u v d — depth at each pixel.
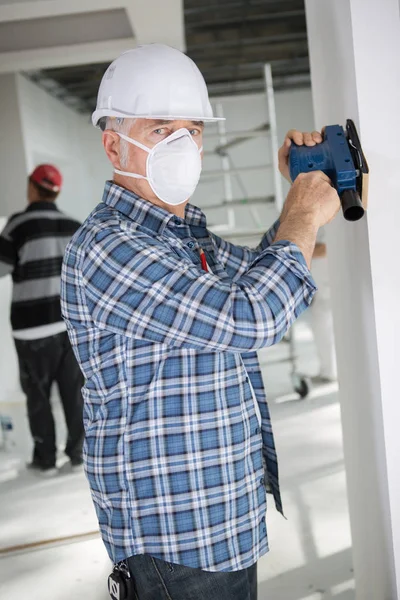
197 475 1.09
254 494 1.16
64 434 4.14
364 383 1.47
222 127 6.02
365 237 1.31
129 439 1.09
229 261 1.44
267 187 10.09
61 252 3.55
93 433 1.14
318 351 4.90
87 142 9.67
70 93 8.45
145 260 1.03
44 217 3.51
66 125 8.69
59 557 2.52
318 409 4.19
